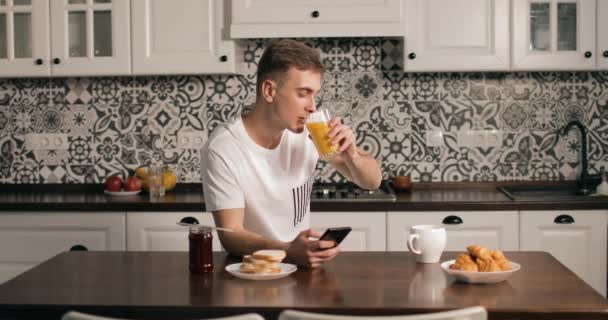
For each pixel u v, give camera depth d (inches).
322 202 130.3
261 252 73.5
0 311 64.5
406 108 151.3
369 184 90.3
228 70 139.8
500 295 65.9
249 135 86.0
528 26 138.1
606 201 130.2
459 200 131.1
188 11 139.5
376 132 151.9
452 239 130.9
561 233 130.7
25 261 135.3
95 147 154.6
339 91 151.3
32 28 142.0
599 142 150.5
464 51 138.7
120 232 133.5
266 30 136.6
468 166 152.0
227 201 83.3
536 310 61.5
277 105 80.7
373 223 130.4
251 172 86.0
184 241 133.0
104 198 139.9
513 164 151.8
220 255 83.8
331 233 74.4
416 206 129.9
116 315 63.8
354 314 62.1
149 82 153.1
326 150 79.0
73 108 154.4
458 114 151.2
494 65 138.3
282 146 88.5
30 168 155.6
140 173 148.9
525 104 150.9
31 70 142.5
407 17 138.0
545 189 149.7
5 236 135.5
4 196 144.1
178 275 74.6
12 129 155.3
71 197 141.9
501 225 130.4
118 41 140.7
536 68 138.5
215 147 84.0
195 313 63.1
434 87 151.0
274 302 64.0
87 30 141.2
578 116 150.6
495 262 71.3
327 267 77.5
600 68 138.6
